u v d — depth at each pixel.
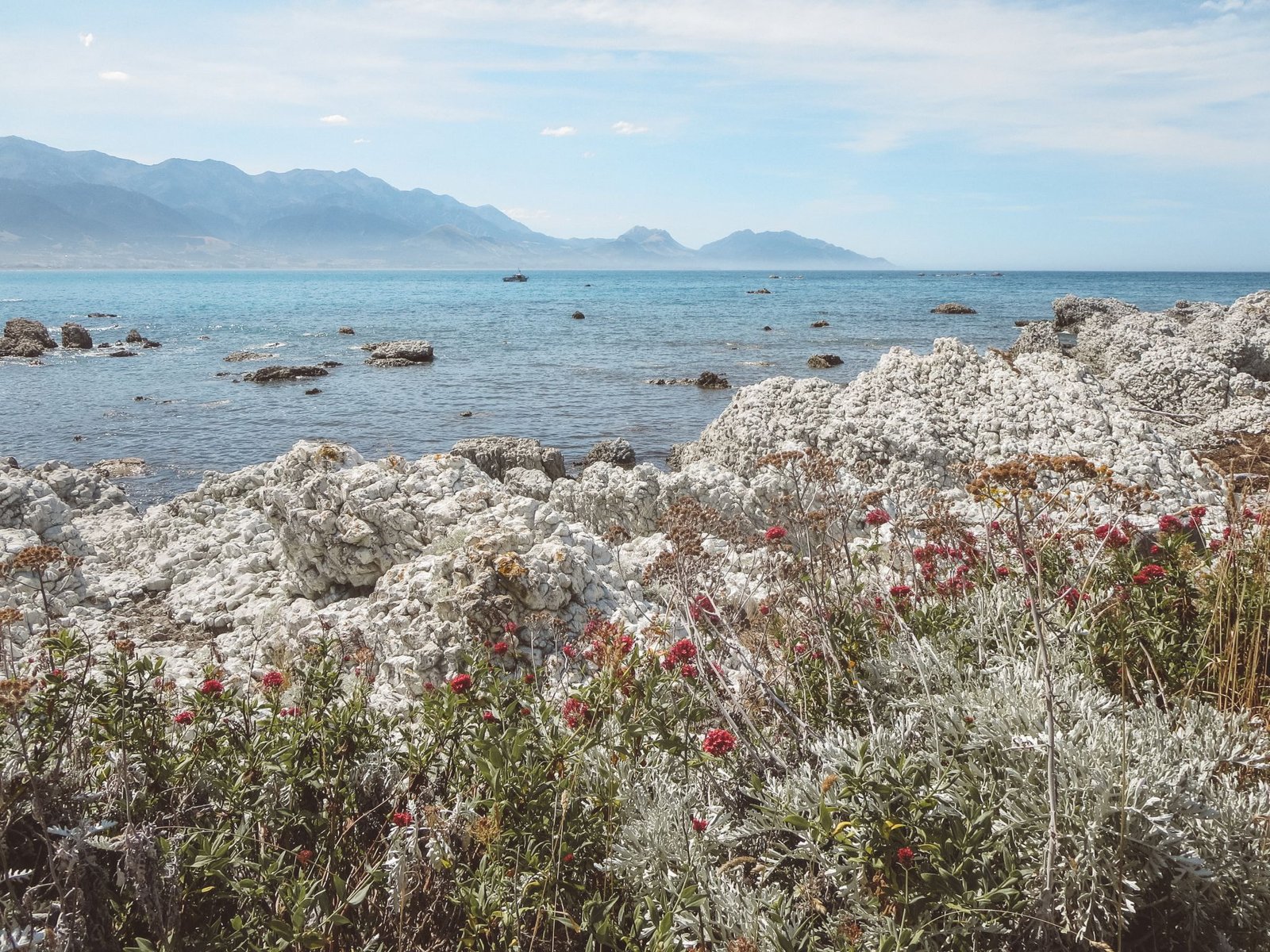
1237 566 4.53
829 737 3.32
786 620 5.14
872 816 2.87
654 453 20.89
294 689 4.69
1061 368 15.30
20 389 32.22
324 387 32.28
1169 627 4.26
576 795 3.39
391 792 3.53
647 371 35.41
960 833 2.86
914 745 3.27
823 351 41.94
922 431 12.65
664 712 3.63
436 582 6.42
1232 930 2.80
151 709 3.63
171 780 3.40
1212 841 2.81
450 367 37.94
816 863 3.16
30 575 8.73
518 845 3.15
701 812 3.41
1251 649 4.14
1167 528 4.95
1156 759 2.93
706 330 54.97
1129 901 2.66
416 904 3.13
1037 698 3.15
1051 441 12.38
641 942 2.96
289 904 2.79
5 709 2.82
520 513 7.71
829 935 2.86
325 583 8.81
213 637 8.38
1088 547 5.21
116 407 28.27
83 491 14.53
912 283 169.50
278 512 8.91
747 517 10.30
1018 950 2.80
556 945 3.05
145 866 2.72
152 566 10.20
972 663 3.95
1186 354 18.03
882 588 5.35
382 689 5.82
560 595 6.29
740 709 3.94
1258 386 18.05
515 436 23.09
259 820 3.24
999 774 3.08
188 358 42.72
